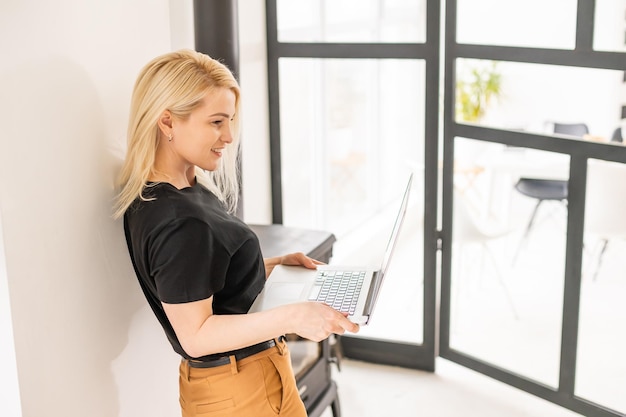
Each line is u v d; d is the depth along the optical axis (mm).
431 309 3537
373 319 3900
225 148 1975
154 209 1724
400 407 3309
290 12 3871
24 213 1695
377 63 4938
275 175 3641
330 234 2912
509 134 3096
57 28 1742
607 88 3406
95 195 1916
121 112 2002
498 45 3033
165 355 2309
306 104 4305
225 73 1788
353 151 4863
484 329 3504
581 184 2945
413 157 5551
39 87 1702
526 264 3379
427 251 3484
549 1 2943
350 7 4453
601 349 3154
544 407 3299
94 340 1963
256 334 1714
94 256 1934
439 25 3178
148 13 2088
